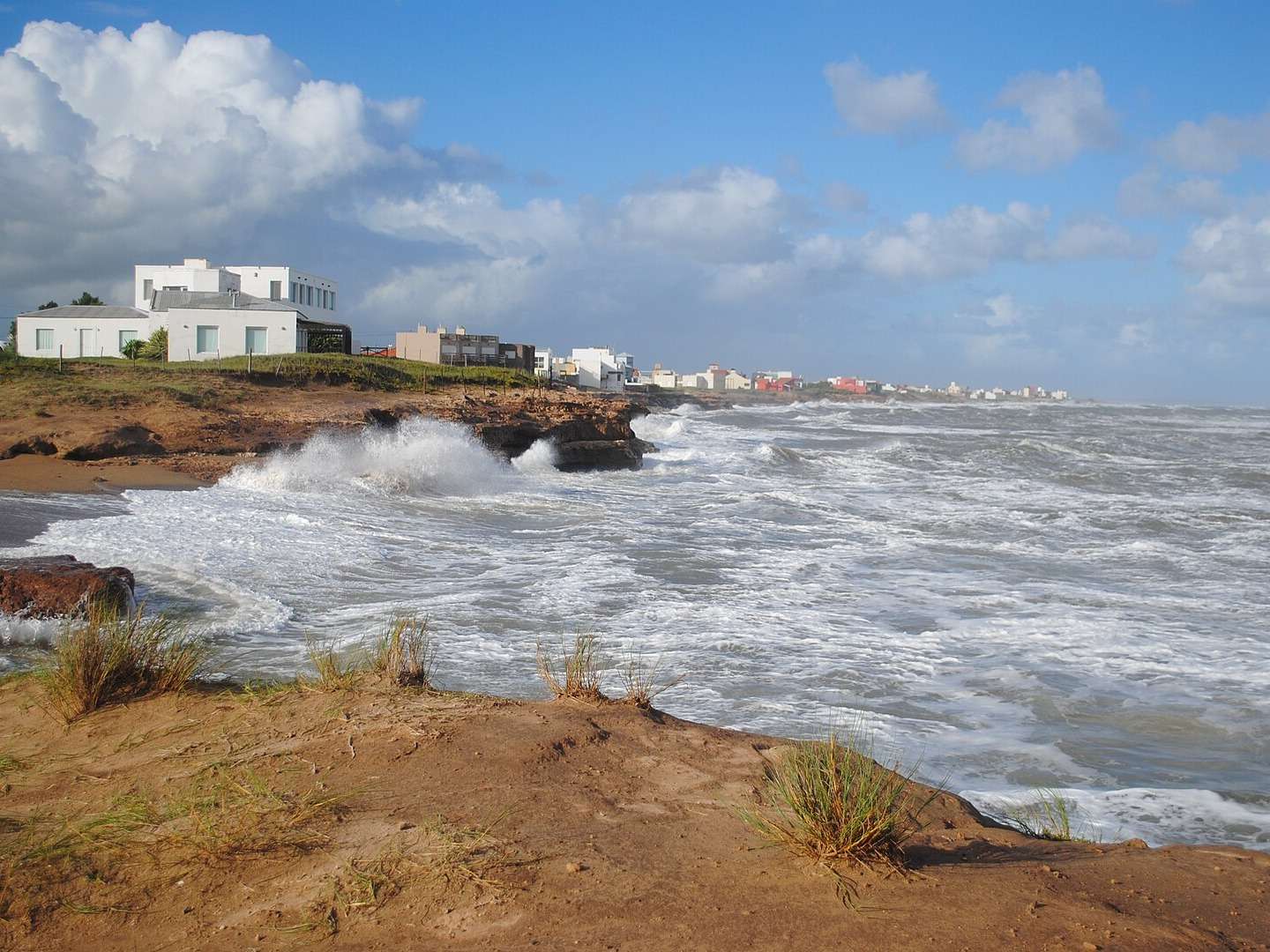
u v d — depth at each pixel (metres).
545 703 6.03
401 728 5.23
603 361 117.25
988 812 5.92
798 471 35.88
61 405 27.89
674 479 31.78
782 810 4.12
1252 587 14.26
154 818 4.18
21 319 59.81
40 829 4.12
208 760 4.92
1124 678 9.34
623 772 4.73
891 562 16.03
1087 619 11.93
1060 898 3.46
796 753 4.86
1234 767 7.00
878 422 89.00
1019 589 13.87
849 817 3.86
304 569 13.43
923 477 33.53
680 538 18.25
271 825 4.05
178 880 3.66
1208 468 37.38
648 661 9.41
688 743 5.25
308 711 5.67
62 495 18.44
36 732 5.70
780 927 3.20
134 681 6.39
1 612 9.26
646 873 3.61
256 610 10.76
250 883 3.63
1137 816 5.98
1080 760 7.08
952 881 3.62
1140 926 3.20
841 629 11.09
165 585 11.70
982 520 21.62
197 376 39.16
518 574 14.02
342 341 60.53
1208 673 9.51
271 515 17.84
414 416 30.80
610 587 13.19
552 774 4.65
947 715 8.11
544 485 27.84
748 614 11.70
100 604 9.16
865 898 3.42
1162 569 15.82
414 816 4.12
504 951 3.07
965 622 11.66
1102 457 43.84
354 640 9.70
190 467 22.98
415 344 80.81
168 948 3.21
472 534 17.89
